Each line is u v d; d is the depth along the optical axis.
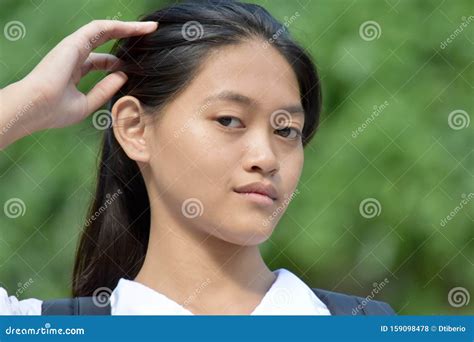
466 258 6.15
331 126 6.13
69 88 3.50
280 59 3.33
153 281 3.35
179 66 3.25
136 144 3.38
